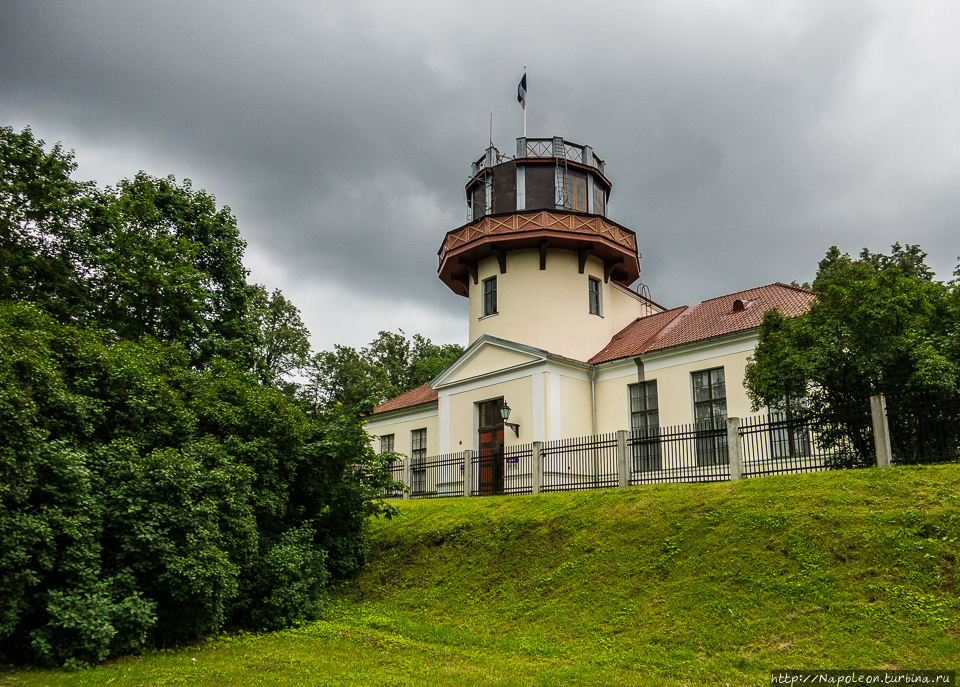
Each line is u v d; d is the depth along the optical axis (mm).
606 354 24906
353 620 12828
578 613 10875
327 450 14945
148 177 20547
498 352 24422
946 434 11219
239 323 20219
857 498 10750
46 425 9688
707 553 10930
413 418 30297
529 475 18469
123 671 8867
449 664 9562
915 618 8195
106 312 16594
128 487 10219
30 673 8625
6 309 10938
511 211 26281
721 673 8211
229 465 11992
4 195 15109
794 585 9469
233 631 12023
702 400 20453
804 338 13156
